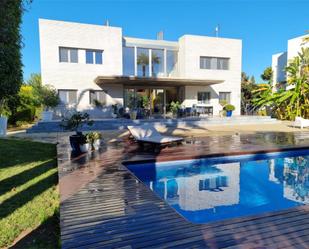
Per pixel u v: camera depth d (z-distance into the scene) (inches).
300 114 805.2
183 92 850.8
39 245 118.1
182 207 185.2
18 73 245.1
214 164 303.3
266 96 915.4
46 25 691.4
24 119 784.9
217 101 886.4
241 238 110.1
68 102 727.7
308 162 314.0
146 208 144.1
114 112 729.0
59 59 711.1
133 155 294.0
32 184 205.9
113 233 116.0
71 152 311.4
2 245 118.4
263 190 222.7
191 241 108.2
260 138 435.2
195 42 839.1
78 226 123.0
